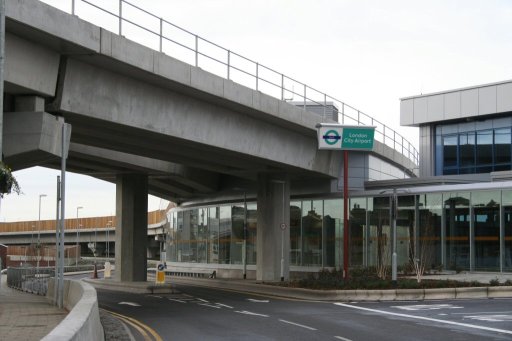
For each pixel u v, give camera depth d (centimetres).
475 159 4862
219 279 4259
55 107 2131
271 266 4006
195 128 2848
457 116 4881
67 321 845
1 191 1667
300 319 1964
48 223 11350
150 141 2997
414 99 5125
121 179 4294
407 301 2627
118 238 4291
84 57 2150
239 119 3184
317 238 4397
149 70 2353
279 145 3572
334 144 3044
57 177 2391
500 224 3494
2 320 1720
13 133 1994
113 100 2359
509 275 3384
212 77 2756
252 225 4916
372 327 1730
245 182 4875
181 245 5950
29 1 1834
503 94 4659
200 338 1547
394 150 4938
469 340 1467
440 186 3756
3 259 7819
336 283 2944
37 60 2012
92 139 2905
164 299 3023
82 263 9462
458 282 2950
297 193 4497
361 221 4147
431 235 3728
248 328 1747
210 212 5431
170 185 5181
